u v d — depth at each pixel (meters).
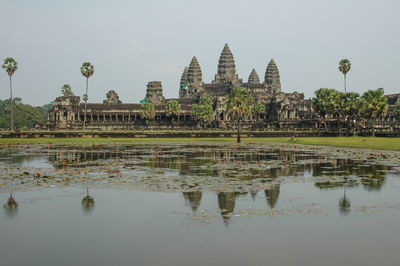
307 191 30.77
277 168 44.66
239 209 25.41
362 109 139.62
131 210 25.36
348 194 29.70
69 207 26.22
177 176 38.53
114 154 64.44
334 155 61.22
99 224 22.64
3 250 19.12
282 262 17.59
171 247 19.22
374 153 63.88
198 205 26.42
